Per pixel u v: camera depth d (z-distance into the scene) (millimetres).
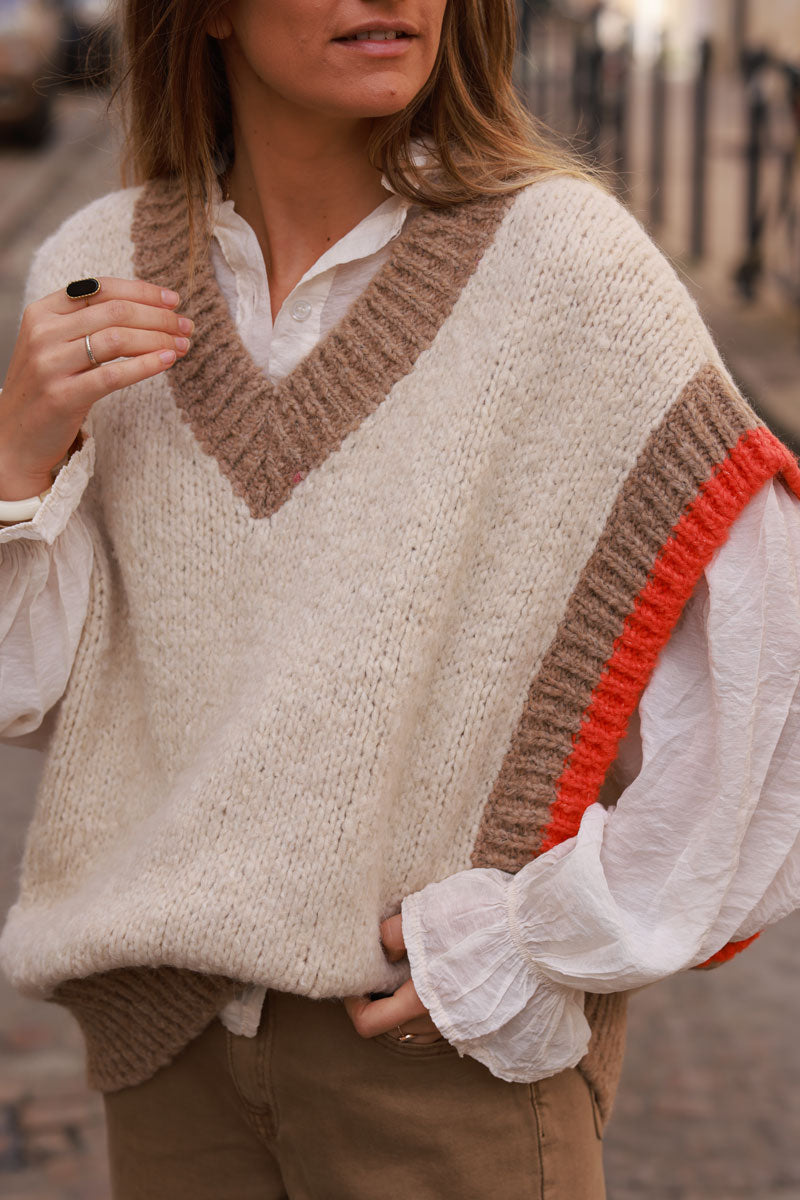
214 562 1404
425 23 1314
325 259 1406
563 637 1367
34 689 1447
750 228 7602
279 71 1329
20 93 13570
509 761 1394
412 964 1356
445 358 1362
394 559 1330
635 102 12781
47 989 1467
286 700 1330
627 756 1474
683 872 1317
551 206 1360
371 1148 1426
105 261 1521
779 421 5562
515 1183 1416
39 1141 2635
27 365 1329
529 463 1352
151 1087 1529
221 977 1417
